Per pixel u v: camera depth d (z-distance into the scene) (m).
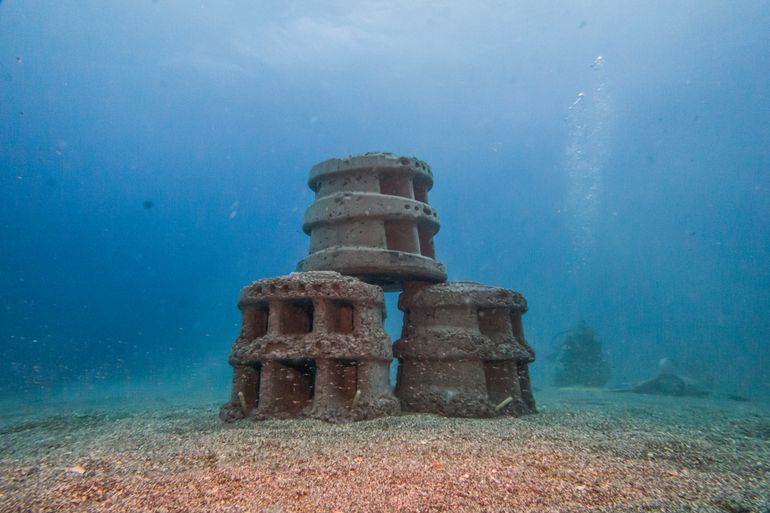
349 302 8.90
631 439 6.54
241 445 5.89
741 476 4.69
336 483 4.30
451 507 3.70
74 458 5.44
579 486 4.22
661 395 19.06
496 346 9.67
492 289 10.12
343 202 10.12
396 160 10.59
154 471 4.72
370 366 8.48
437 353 9.34
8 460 5.49
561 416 9.56
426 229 11.03
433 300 9.84
